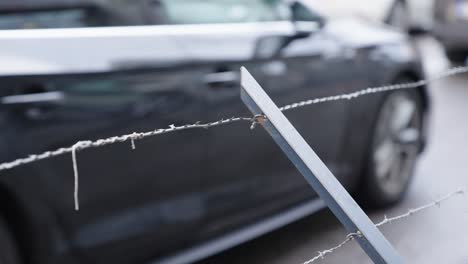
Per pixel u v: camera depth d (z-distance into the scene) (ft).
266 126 4.21
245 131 9.36
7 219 7.02
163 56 8.32
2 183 6.75
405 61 12.66
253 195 9.78
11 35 7.14
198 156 8.71
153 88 8.09
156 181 8.23
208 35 9.16
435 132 18.72
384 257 4.15
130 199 7.98
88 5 8.33
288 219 10.41
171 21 9.20
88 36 7.76
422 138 13.70
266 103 4.20
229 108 9.06
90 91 7.46
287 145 4.17
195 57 8.72
